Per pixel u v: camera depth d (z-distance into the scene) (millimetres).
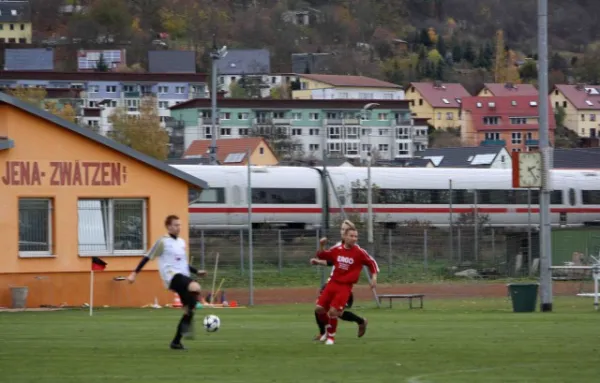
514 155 70750
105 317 65500
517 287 69750
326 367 36250
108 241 83312
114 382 32594
